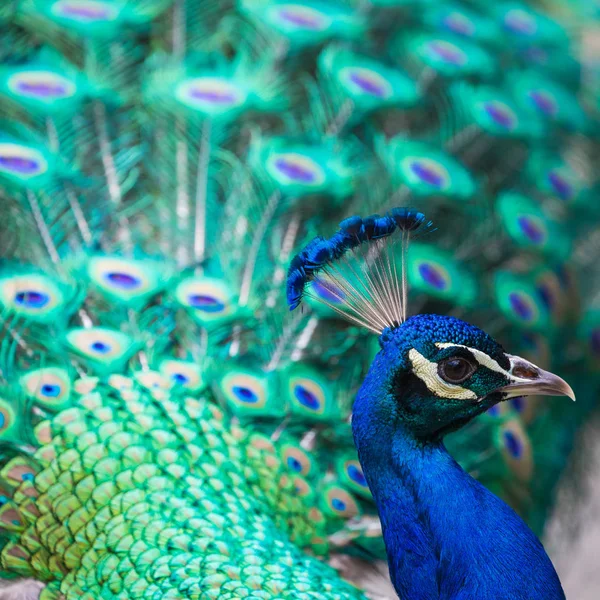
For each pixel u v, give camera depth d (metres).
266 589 2.29
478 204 2.59
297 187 2.53
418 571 2.25
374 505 2.42
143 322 2.43
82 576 2.32
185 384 2.40
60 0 2.62
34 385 2.39
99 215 2.51
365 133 2.61
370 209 2.55
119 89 2.60
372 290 2.26
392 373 2.25
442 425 2.26
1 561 2.35
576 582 2.62
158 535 2.32
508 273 2.57
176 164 2.54
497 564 2.24
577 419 2.59
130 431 2.36
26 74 2.57
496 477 2.48
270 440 2.40
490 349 2.25
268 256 2.49
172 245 2.50
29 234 2.48
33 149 2.52
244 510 2.34
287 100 2.61
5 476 2.36
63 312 2.43
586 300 2.64
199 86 2.58
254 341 2.45
